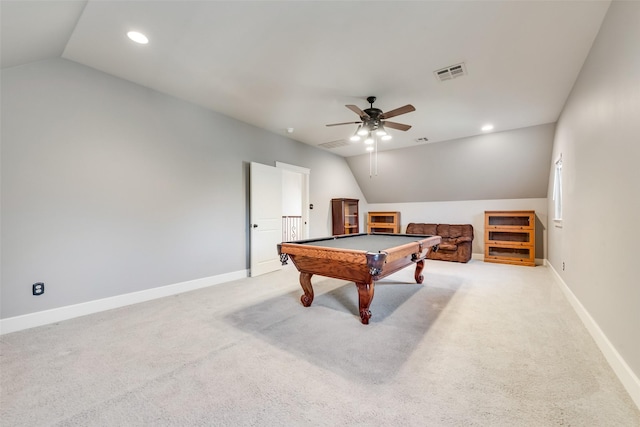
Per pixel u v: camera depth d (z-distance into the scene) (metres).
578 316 2.79
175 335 2.37
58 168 2.70
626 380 1.64
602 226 2.13
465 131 4.99
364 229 7.80
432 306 3.10
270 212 4.87
